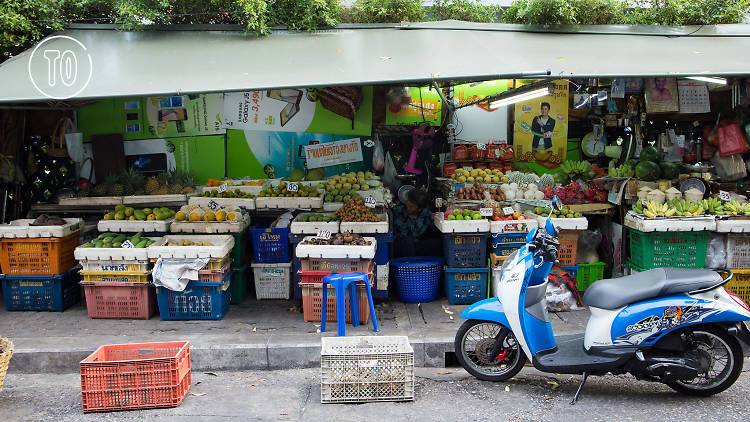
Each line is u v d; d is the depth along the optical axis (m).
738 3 7.65
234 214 7.38
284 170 8.78
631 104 8.26
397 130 8.84
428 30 7.61
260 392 5.18
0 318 6.89
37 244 7.08
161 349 5.18
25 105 8.23
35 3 7.06
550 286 7.11
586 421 4.45
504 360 5.25
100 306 6.86
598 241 7.71
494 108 8.80
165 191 8.11
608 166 8.81
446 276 7.37
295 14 7.44
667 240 6.90
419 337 6.03
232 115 8.68
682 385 4.81
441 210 8.43
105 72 6.18
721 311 4.50
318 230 7.24
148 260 6.81
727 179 8.30
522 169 8.95
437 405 4.82
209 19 7.64
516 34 7.50
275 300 7.68
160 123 8.66
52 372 5.78
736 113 8.12
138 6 7.16
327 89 8.48
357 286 6.61
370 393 4.89
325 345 5.24
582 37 7.38
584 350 4.98
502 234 7.21
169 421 4.54
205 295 6.78
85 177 8.70
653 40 7.26
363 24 7.68
